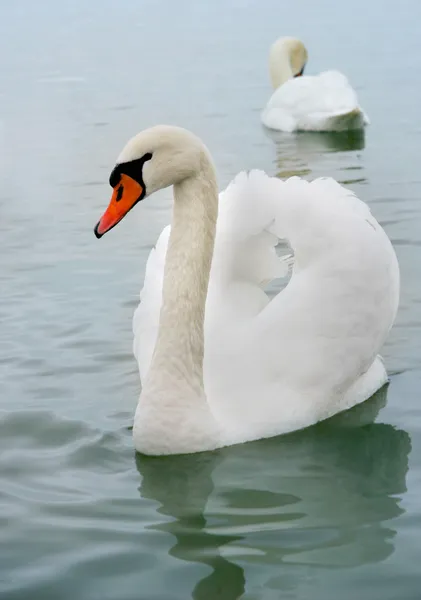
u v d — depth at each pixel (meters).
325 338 11.37
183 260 10.63
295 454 10.73
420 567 8.38
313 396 11.37
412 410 11.72
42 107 31.83
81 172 23.89
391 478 10.12
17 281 16.38
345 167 23.67
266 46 42.16
